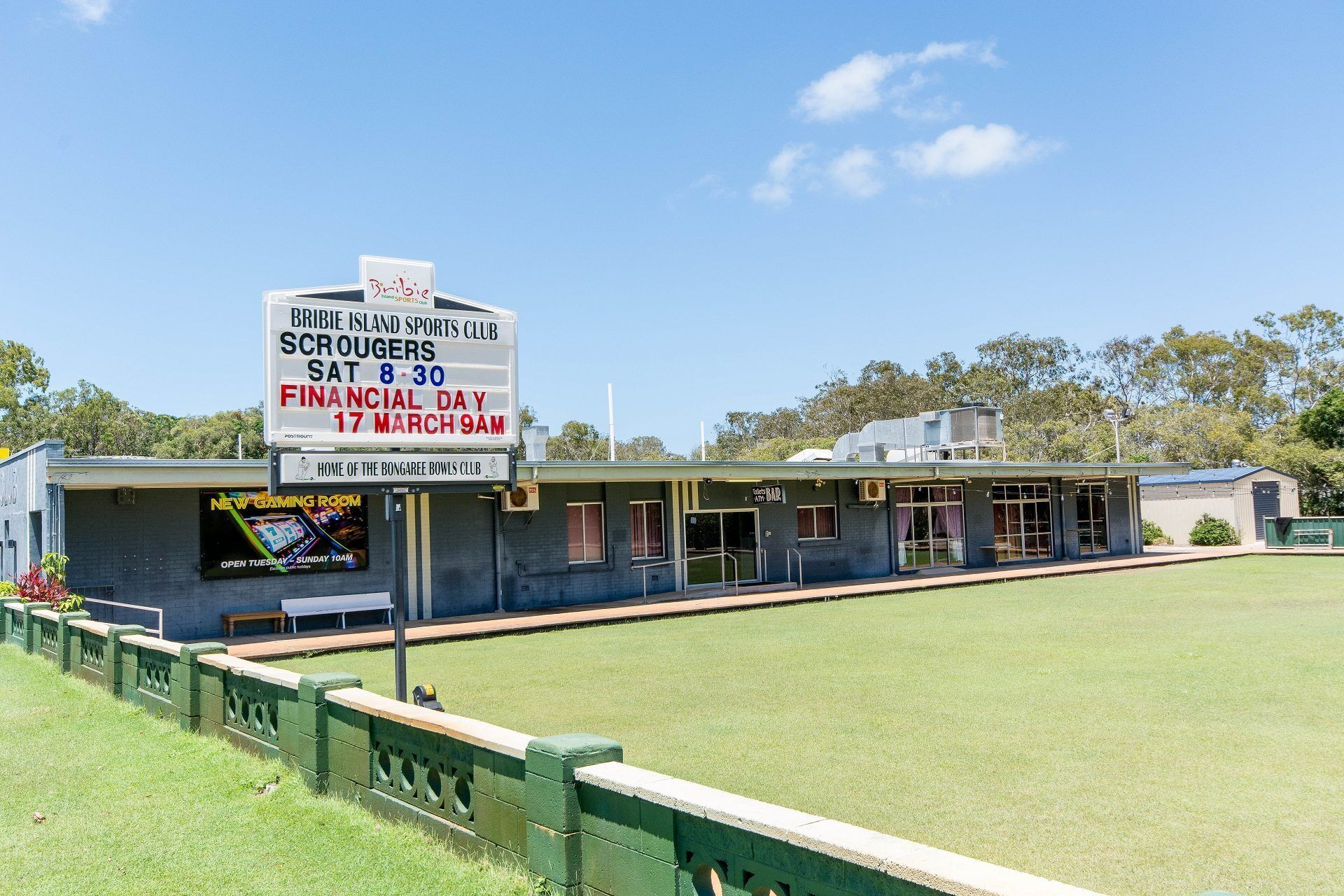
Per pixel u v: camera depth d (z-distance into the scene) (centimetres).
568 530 2225
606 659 1420
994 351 7531
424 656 1530
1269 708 935
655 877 381
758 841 338
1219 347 7162
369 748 613
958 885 268
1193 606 1869
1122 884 517
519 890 452
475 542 2080
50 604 1444
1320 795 666
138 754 801
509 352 1077
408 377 1020
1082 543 3388
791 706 1016
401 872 503
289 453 945
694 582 2423
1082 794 677
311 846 558
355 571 1927
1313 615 1673
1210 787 689
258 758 755
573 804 423
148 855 558
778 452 6212
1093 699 1000
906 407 6538
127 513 1703
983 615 1830
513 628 1778
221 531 1789
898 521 2858
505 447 1067
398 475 992
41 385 5834
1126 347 7594
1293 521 3472
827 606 2105
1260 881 518
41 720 951
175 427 6072
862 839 309
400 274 1022
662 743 862
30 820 629
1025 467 2942
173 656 912
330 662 1502
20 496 1811
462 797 527
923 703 1006
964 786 703
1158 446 5634
